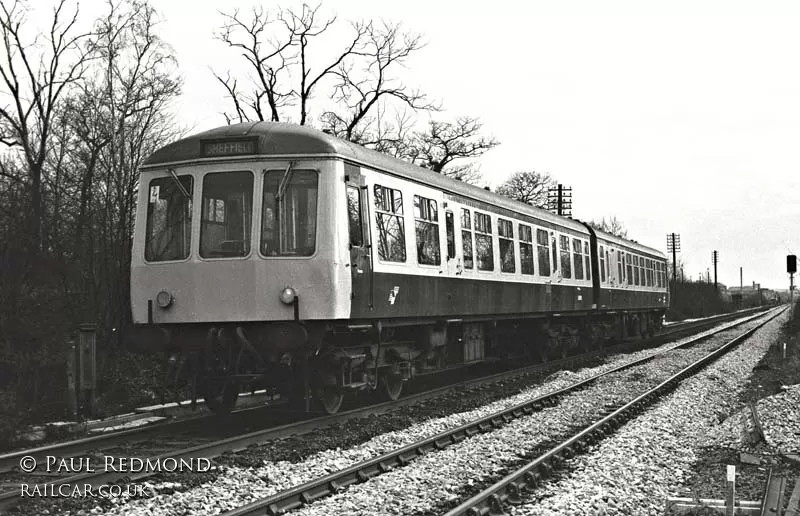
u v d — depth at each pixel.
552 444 10.78
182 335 11.61
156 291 11.60
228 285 11.23
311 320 11.20
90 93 19.58
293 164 11.29
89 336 13.30
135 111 19.80
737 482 8.91
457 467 9.02
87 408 13.23
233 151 11.42
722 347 28.50
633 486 8.43
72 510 7.12
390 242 12.98
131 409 14.05
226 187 11.41
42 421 12.59
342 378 12.07
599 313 27.27
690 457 10.34
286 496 7.08
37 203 16.70
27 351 14.09
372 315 12.28
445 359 16.41
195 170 11.55
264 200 11.26
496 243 18.11
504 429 11.76
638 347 30.11
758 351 28.97
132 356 16.27
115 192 18.86
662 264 38.34
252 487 7.90
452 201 15.80
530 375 19.34
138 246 11.80
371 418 12.38
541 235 21.34
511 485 7.73
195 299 11.35
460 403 14.36
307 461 9.17
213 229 11.41
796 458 10.17
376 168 12.64
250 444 9.96
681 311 75.56
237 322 11.25
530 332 22.05
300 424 11.13
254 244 11.16
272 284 11.10
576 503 7.45
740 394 17.48
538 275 20.80
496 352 20.42
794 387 17.38
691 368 20.58
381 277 12.52
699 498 7.97
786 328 40.91
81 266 17.55
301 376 11.82
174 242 11.60
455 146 37.59
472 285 16.55
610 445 10.52
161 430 11.39
